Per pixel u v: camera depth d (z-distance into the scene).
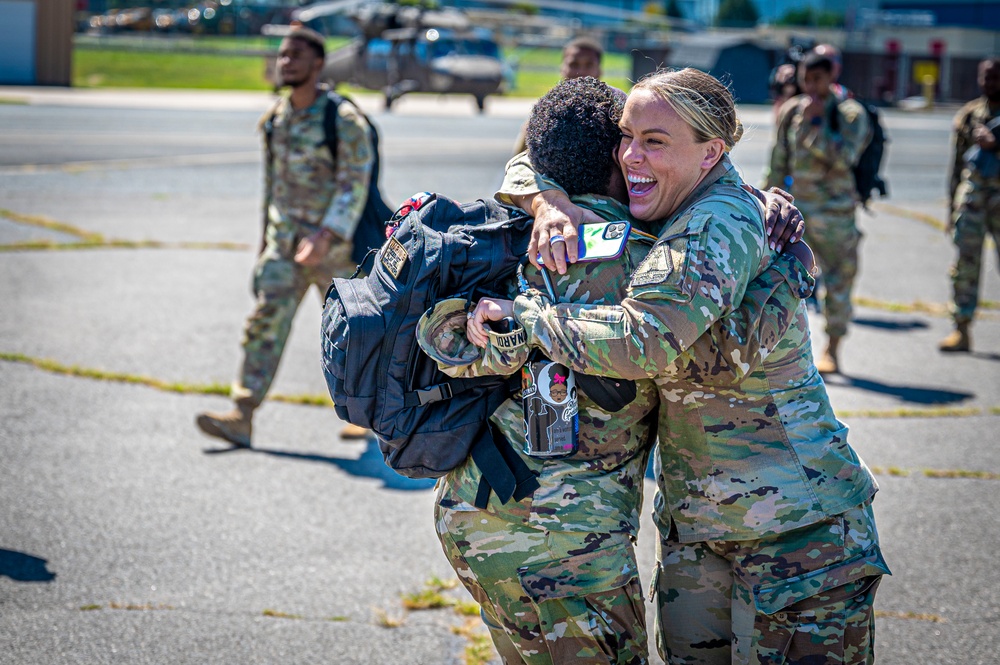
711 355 2.75
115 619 4.36
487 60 37.53
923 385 8.33
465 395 2.89
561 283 2.81
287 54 6.27
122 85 42.66
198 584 4.70
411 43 37.00
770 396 2.85
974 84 58.56
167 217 14.80
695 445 2.91
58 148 21.48
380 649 4.21
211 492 5.77
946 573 5.00
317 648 4.20
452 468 2.89
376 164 6.38
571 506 2.80
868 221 17.20
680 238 2.67
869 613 2.95
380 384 2.85
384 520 5.49
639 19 61.81
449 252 2.84
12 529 5.18
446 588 4.74
